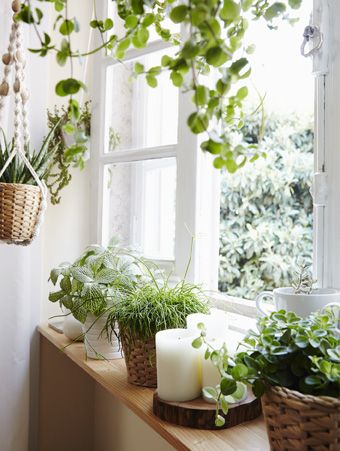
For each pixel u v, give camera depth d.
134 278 1.09
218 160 0.47
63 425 1.66
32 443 1.58
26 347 1.49
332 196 0.92
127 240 1.70
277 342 0.58
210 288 1.34
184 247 1.31
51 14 1.61
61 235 1.67
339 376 0.54
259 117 1.68
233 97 0.62
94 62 1.67
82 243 1.71
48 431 1.63
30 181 0.96
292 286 0.90
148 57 1.58
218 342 0.82
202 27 0.43
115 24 1.62
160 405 0.79
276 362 0.57
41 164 1.00
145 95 1.74
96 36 1.66
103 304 1.07
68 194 1.68
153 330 0.92
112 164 1.64
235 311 1.25
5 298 1.46
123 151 1.53
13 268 1.47
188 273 1.29
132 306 0.94
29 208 0.93
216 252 1.35
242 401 0.79
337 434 0.51
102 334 1.12
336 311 0.76
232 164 0.47
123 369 1.07
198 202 1.29
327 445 0.51
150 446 1.31
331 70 0.92
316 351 0.57
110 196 1.67
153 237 1.67
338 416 0.51
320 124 0.94
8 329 1.46
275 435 0.56
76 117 0.53
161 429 0.76
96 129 1.65
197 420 0.75
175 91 1.75
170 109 1.77
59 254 1.66
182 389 0.80
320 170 0.94
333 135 0.92
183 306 0.94
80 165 0.65
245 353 0.61
